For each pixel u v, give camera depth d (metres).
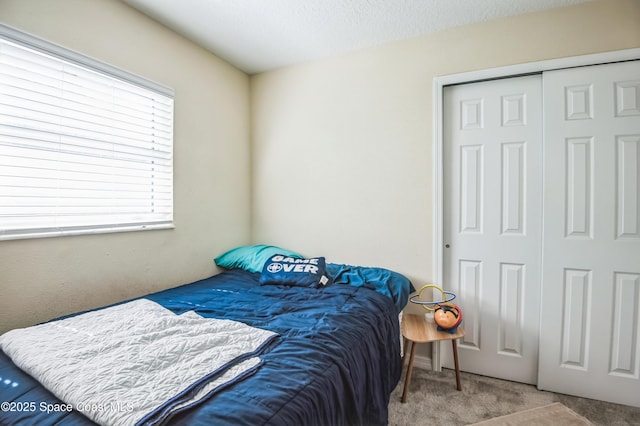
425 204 2.10
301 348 1.06
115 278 1.68
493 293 1.97
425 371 2.05
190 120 2.14
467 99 2.01
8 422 0.71
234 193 2.54
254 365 0.93
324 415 0.87
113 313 1.22
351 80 2.31
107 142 1.64
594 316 1.74
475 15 1.86
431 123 2.07
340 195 2.37
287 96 2.56
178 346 0.96
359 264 2.30
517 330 1.92
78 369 0.82
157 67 1.90
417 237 2.12
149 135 1.88
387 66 2.19
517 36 1.85
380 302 1.67
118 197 1.72
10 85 1.29
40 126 1.39
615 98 1.69
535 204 1.87
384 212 2.22
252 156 2.72
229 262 2.35
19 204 1.33
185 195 2.10
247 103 2.69
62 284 1.46
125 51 1.71
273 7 1.78
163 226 1.93
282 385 0.85
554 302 1.81
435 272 2.05
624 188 1.68
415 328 1.86
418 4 1.76
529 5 1.76
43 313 1.39
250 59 2.43
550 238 1.81
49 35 1.39
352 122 2.32
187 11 1.81
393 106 2.18
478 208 1.99
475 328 2.01
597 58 1.69
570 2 1.73
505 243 1.93
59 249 1.45
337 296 1.70
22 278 1.32
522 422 1.22
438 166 2.04
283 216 2.59
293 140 2.54
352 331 1.27
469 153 2.01
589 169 1.74
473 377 1.97
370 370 1.26
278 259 2.14
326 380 0.93
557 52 1.78
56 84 1.43
